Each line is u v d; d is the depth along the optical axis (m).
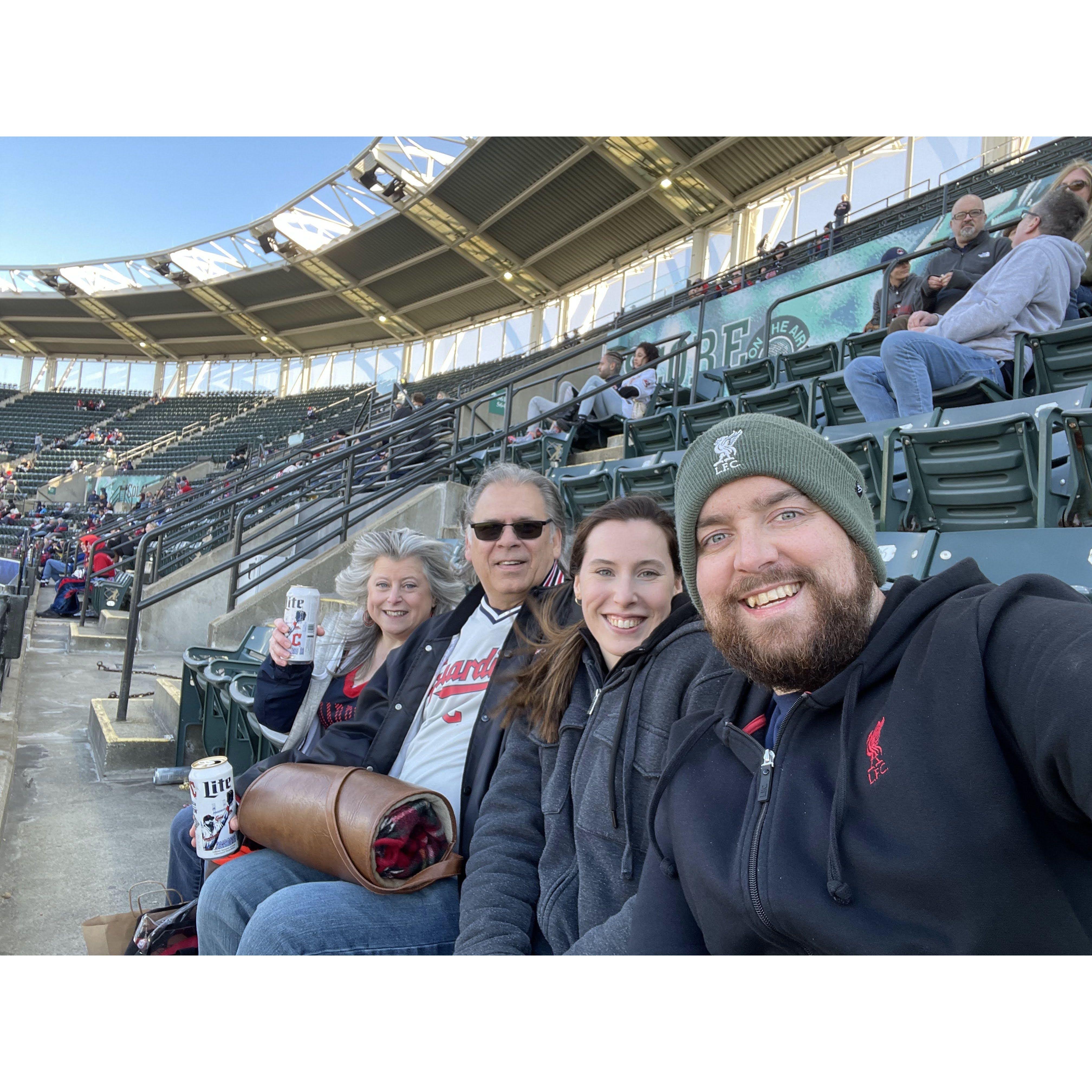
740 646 0.86
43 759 3.56
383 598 1.99
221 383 30.56
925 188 11.43
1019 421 2.27
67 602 9.45
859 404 3.62
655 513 1.32
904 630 0.80
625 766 1.17
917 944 0.71
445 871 1.38
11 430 29.83
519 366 16.64
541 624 1.53
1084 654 0.62
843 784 0.77
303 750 2.04
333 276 22.23
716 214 15.16
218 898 1.47
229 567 5.17
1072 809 0.64
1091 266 3.97
